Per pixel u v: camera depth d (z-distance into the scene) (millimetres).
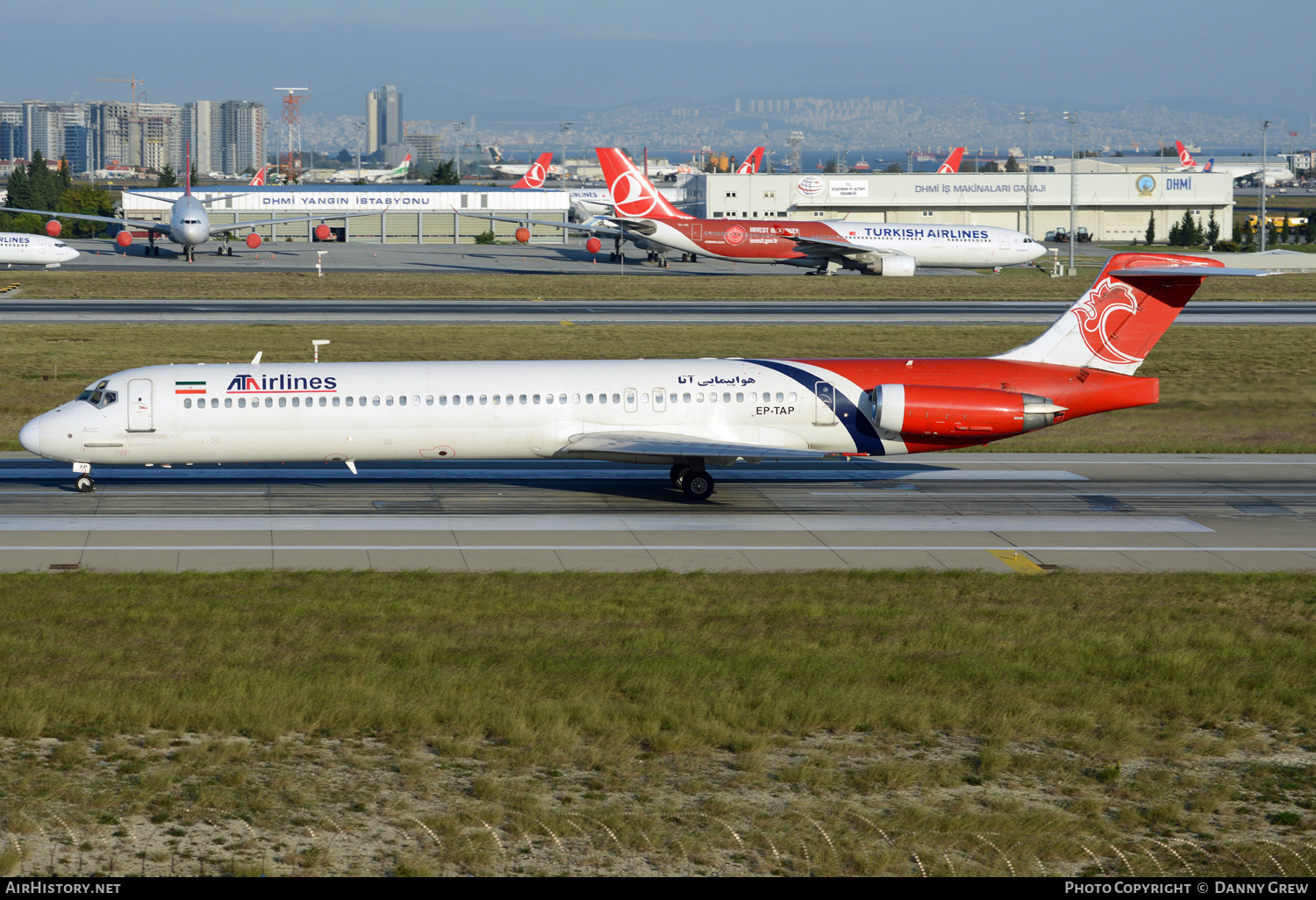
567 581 119000
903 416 153750
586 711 80812
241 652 94062
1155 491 165625
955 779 72250
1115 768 73750
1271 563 130625
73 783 69250
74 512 146875
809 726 79750
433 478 169625
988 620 106062
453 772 71938
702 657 93688
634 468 177875
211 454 154375
